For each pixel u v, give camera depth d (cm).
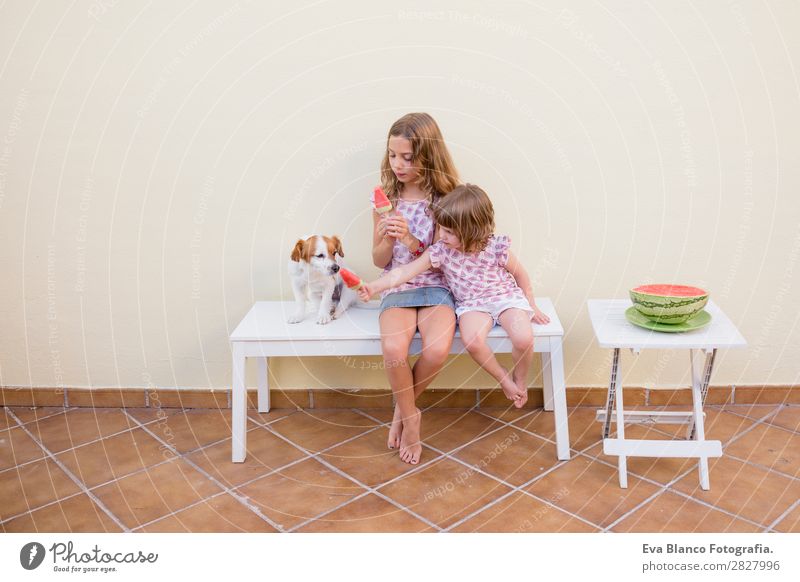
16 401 261
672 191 238
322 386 258
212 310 254
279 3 227
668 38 226
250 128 238
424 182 227
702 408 229
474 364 254
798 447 226
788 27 223
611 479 211
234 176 242
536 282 248
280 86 234
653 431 238
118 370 260
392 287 223
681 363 252
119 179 243
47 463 224
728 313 247
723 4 223
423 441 234
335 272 214
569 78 230
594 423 244
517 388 217
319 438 238
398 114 235
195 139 239
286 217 245
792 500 200
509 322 215
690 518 193
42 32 231
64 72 234
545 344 216
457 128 235
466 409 256
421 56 230
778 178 235
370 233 246
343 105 235
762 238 240
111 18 230
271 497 206
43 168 242
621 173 237
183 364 259
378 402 258
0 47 232
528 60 229
